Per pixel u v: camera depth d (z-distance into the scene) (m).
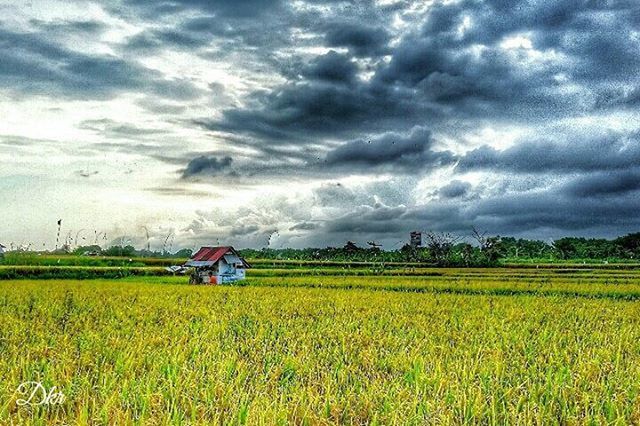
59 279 61.12
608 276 63.44
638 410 9.40
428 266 100.56
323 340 17.56
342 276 65.94
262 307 29.02
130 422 8.17
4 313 24.00
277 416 8.48
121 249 141.50
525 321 24.31
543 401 10.38
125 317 23.80
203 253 65.69
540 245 158.00
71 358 13.12
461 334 19.22
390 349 15.88
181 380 10.52
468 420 8.96
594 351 15.23
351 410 9.35
